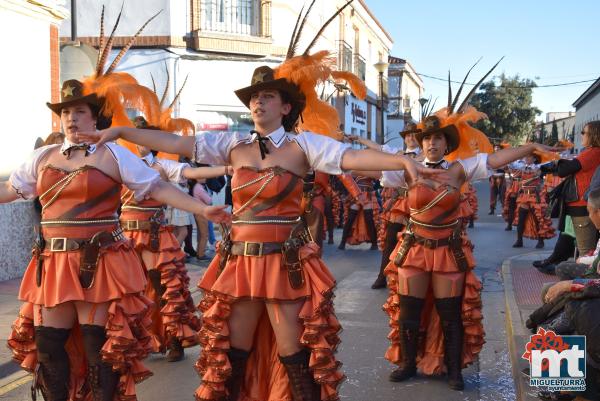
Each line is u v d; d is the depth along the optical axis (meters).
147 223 5.48
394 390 4.80
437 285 4.79
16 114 8.95
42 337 3.67
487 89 50.47
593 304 3.72
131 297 3.73
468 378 5.06
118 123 4.30
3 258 8.52
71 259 3.65
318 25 20.94
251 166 3.58
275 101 3.62
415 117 49.78
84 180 3.67
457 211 4.85
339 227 15.64
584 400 3.97
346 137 5.66
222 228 3.70
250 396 3.73
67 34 15.55
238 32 17.03
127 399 3.69
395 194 8.82
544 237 12.09
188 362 5.50
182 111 16.06
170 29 15.73
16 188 3.87
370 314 7.12
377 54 34.59
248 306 3.53
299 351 3.49
